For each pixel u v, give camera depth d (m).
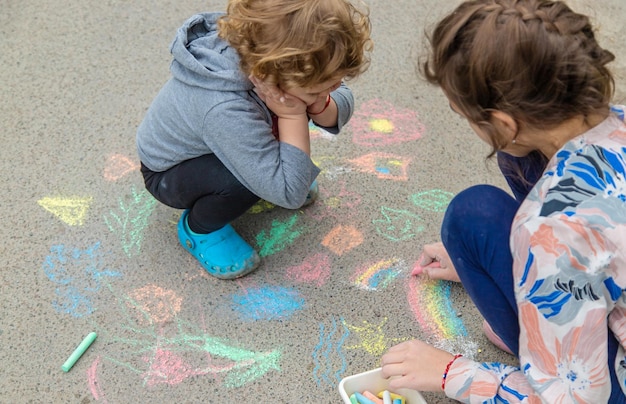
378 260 2.08
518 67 1.18
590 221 1.21
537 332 1.31
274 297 1.98
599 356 1.28
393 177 2.30
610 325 1.36
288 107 1.76
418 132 2.45
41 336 1.88
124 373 1.82
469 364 1.53
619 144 1.26
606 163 1.24
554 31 1.17
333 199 2.23
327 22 1.57
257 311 1.95
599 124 1.27
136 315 1.93
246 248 2.03
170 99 1.85
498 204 1.46
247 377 1.81
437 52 1.29
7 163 2.30
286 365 1.84
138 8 2.88
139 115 2.47
